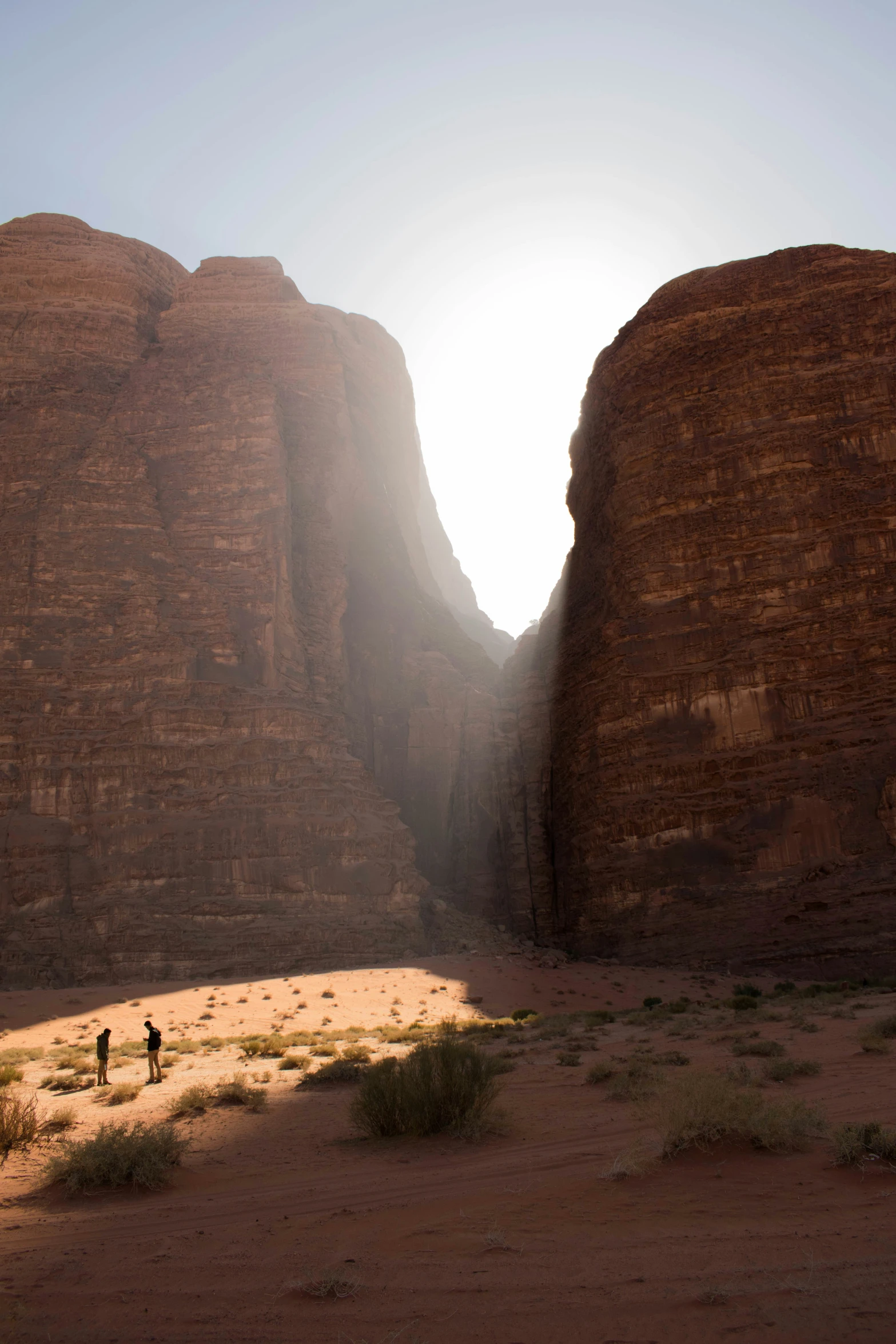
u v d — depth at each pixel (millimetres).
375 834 55750
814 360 56875
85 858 51344
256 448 71375
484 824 70125
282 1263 7059
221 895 51094
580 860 55156
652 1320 5410
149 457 71125
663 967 46219
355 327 105750
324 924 50781
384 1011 34656
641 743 52281
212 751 56250
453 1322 5645
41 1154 12297
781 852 45969
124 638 60656
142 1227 8477
